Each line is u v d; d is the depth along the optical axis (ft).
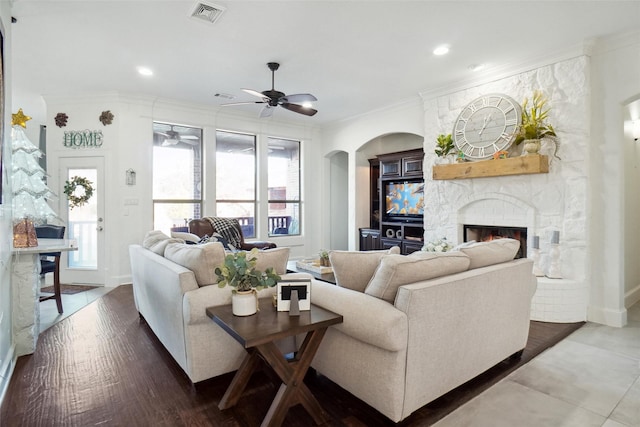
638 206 13.69
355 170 21.45
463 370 6.91
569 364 8.43
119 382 7.54
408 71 13.91
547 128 12.08
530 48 11.90
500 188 13.53
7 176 7.92
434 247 12.26
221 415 6.40
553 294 11.44
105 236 16.85
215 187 19.71
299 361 6.02
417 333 5.88
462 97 14.92
